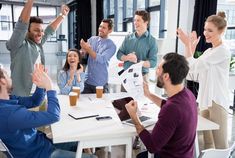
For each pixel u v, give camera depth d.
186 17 4.44
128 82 1.90
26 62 2.26
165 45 3.91
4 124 1.31
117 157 2.58
